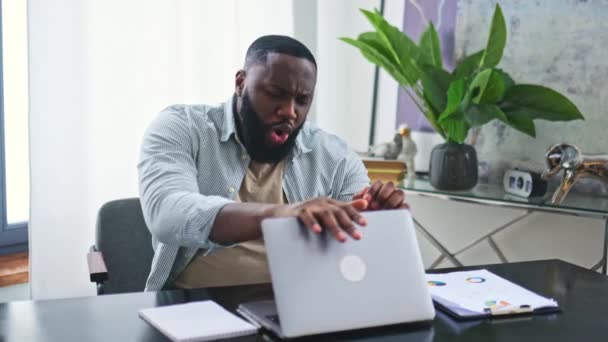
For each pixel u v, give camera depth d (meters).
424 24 2.67
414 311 1.16
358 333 1.13
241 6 2.69
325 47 3.01
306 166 1.83
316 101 3.04
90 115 2.35
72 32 2.27
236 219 1.33
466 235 2.68
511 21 2.45
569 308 1.30
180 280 1.69
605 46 2.23
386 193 1.41
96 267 1.62
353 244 1.16
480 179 2.55
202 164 1.71
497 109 2.23
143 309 1.20
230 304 1.26
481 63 2.33
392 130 2.79
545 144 2.38
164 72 2.50
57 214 2.31
